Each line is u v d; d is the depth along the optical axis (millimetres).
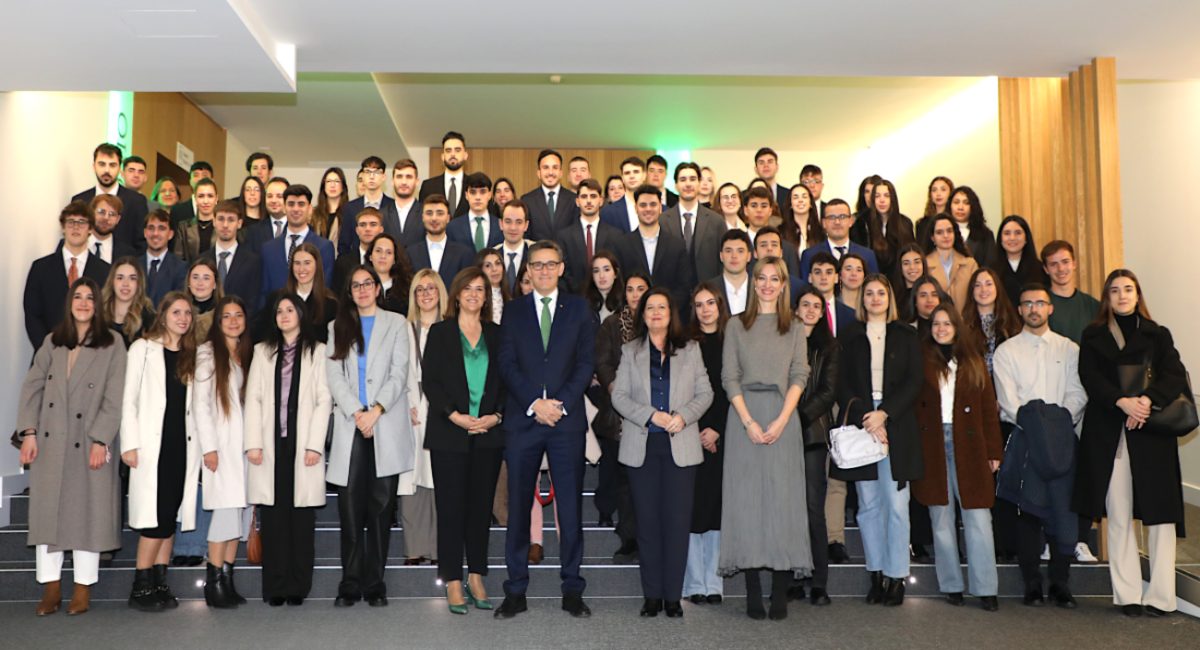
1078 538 4859
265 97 9312
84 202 5844
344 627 4242
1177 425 4488
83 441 4602
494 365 4629
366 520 4715
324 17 4793
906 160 11023
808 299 4766
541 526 5098
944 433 4840
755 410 4457
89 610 4609
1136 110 7066
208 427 4617
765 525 4367
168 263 5926
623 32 5055
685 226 6125
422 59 5492
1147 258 6961
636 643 3982
